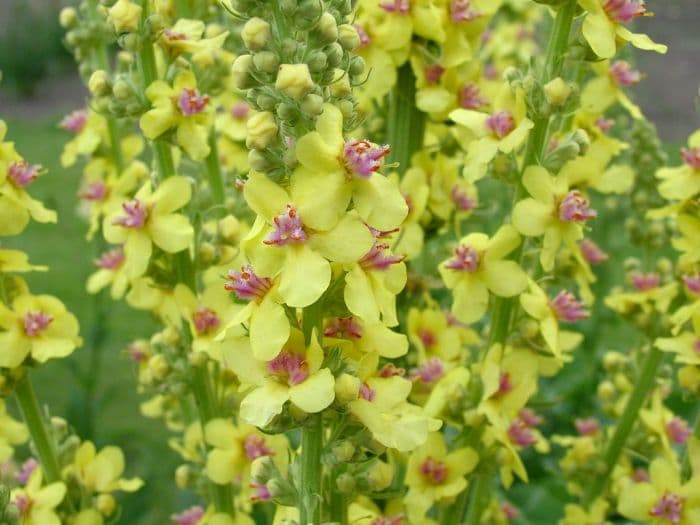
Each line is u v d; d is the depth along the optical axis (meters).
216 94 0.40
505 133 0.35
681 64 1.50
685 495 0.37
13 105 1.69
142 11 0.36
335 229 0.28
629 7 0.34
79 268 0.95
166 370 0.38
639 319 0.41
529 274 0.39
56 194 1.10
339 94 0.29
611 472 0.42
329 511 0.33
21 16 1.76
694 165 0.37
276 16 0.28
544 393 0.55
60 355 0.35
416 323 0.39
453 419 0.37
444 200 0.39
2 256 0.35
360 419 0.29
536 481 0.52
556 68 0.35
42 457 0.37
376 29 0.37
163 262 0.38
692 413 0.52
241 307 0.32
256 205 0.28
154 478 0.58
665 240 0.44
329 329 0.30
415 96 0.39
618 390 0.45
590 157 0.37
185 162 0.43
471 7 0.39
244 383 0.30
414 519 0.36
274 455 0.37
